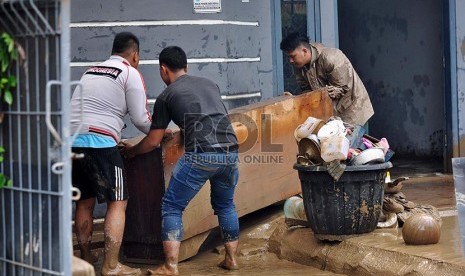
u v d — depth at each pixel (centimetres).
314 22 1080
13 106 501
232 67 984
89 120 715
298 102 898
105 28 927
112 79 723
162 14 942
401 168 1238
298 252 782
